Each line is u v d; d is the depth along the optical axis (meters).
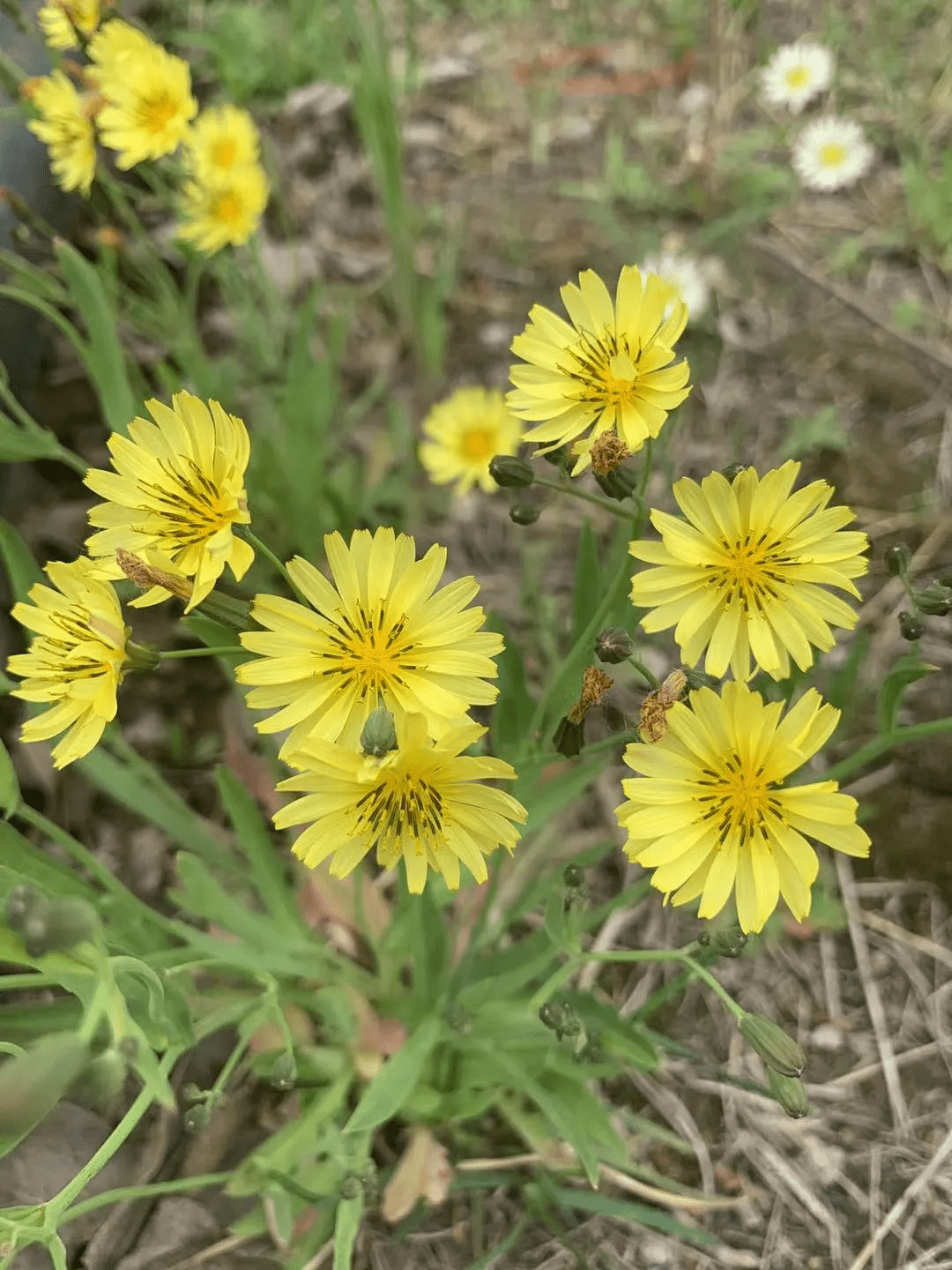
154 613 0.20
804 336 0.24
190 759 0.19
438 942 0.13
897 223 0.26
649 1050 0.12
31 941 0.09
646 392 0.10
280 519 0.20
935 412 0.22
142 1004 0.11
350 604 0.09
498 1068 0.13
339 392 0.23
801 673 0.12
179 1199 0.14
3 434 0.14
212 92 0.29
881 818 0.17
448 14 0.31
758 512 0.09
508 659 0.14
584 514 0.22
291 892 0.15
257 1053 0.14
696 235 0.25
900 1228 0.14
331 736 0.09
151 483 0.09
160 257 0.23
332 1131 0.12
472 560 0.21
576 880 0.11
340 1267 0.11
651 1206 0.14
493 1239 0.14
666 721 0.09
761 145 0.27
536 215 0.27
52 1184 0.13
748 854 0.09
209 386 0.19
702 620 0.09
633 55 0.30
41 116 0.18
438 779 0.09
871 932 0.17
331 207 0.27
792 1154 0.15
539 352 0.11
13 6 0.17
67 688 0.10
